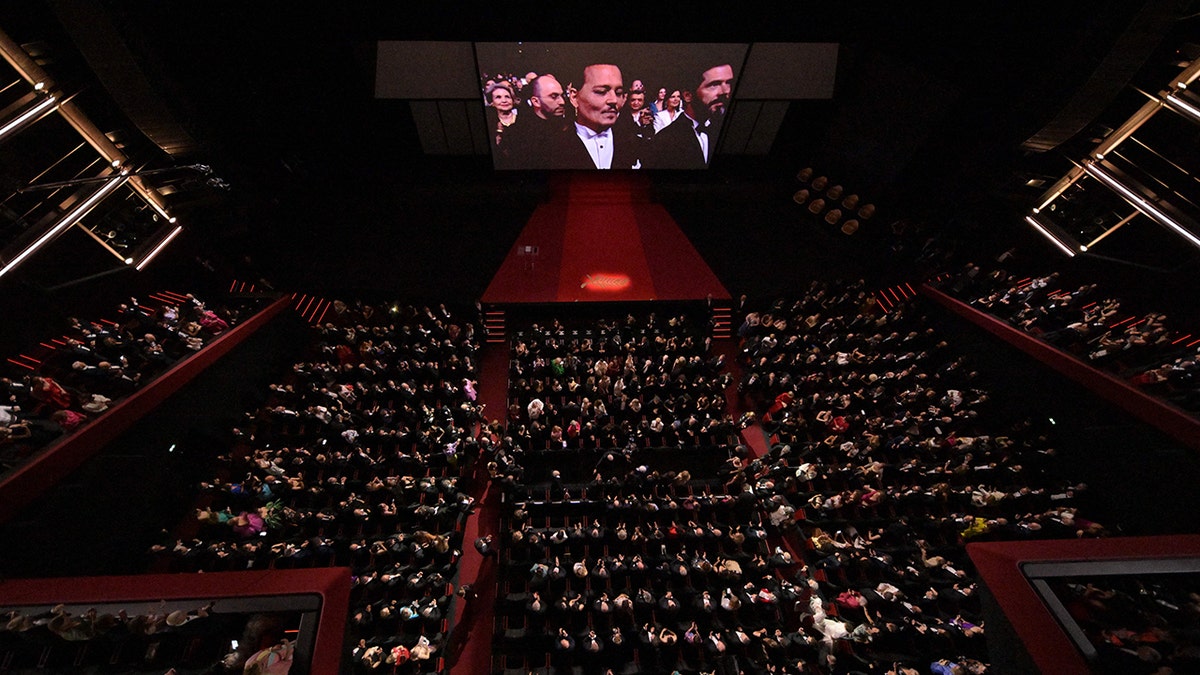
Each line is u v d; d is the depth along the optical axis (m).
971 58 15.35
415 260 18.11
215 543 11.07
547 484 13.66
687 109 19.91
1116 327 13.87
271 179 17.69
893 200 19.03
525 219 19.66
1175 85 13.35
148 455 11.58
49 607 5.19
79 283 13.37
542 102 19.47
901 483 13.45
